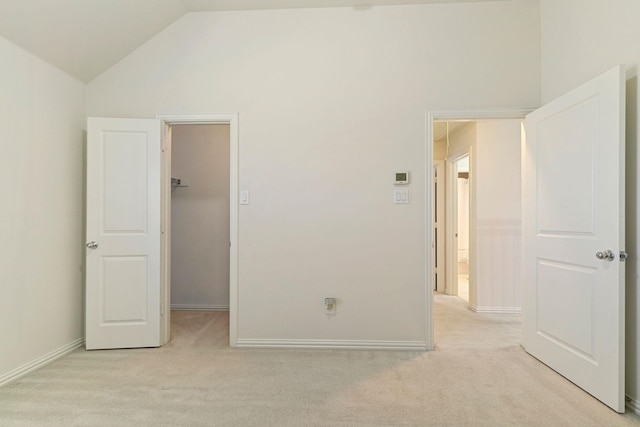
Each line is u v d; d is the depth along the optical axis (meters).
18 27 2.24
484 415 1.89
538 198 2.64
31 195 2.47
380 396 2.09
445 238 5.29
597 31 2.23
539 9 2.85
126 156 2.89
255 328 2.93
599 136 2.05
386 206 2.90
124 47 2.91
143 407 1.96
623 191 1.92
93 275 2.83
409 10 2.91
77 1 2.32
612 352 1.94
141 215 2.91
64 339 2.77
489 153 4.10
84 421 1.82
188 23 2.99
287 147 2.95
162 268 2.98
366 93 2.92
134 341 2.89
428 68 2.89
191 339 3.12
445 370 2.45
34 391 2.14
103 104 3.01
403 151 2.89
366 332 2.89
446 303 4.55
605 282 2.00
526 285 2.80
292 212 2.94
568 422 1.83
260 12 2.96
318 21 2.94
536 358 2.65
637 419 1.85
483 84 2.87
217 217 4.20
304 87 2.94
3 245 2.26
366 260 2.90
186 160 4.21
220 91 2.97
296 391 2.15
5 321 2.26
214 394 2.11
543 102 2.81
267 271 2.94
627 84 2.03
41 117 2.55
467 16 2.88
